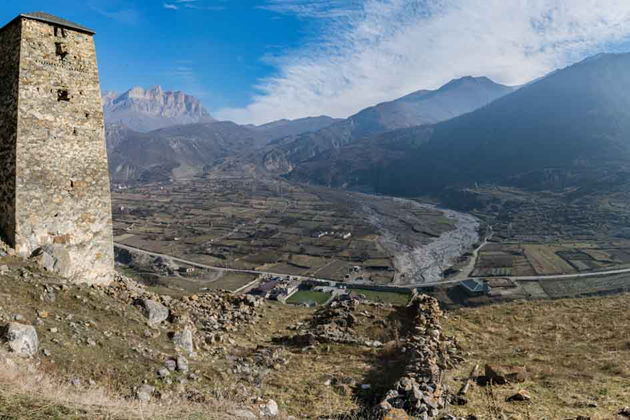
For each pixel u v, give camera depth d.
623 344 17.86
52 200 16.95
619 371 14.86
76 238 17.72
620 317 22.12
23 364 10.50
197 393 12.50
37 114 16.56
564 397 13.08
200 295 26.17
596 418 10.74
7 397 8.12
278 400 13.37
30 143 16.36
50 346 12.13
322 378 15.30
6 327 11.38
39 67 16.69
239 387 13.74
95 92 18.48
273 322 23.64
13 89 16.41
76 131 17.80
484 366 16.17
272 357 17.14
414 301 23.61
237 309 24.20
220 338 18.77
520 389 13.58
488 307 27.05
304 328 22.27
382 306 24.05
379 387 14.52
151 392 11.84
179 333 15.85
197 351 16.42
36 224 16.48
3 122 16.83
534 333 21.00
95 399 9.53
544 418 11.58
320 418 12.05
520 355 17.75
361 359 17.36
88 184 18.17
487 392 13.80
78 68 17.92
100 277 18.58
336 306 24.03
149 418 8.86
